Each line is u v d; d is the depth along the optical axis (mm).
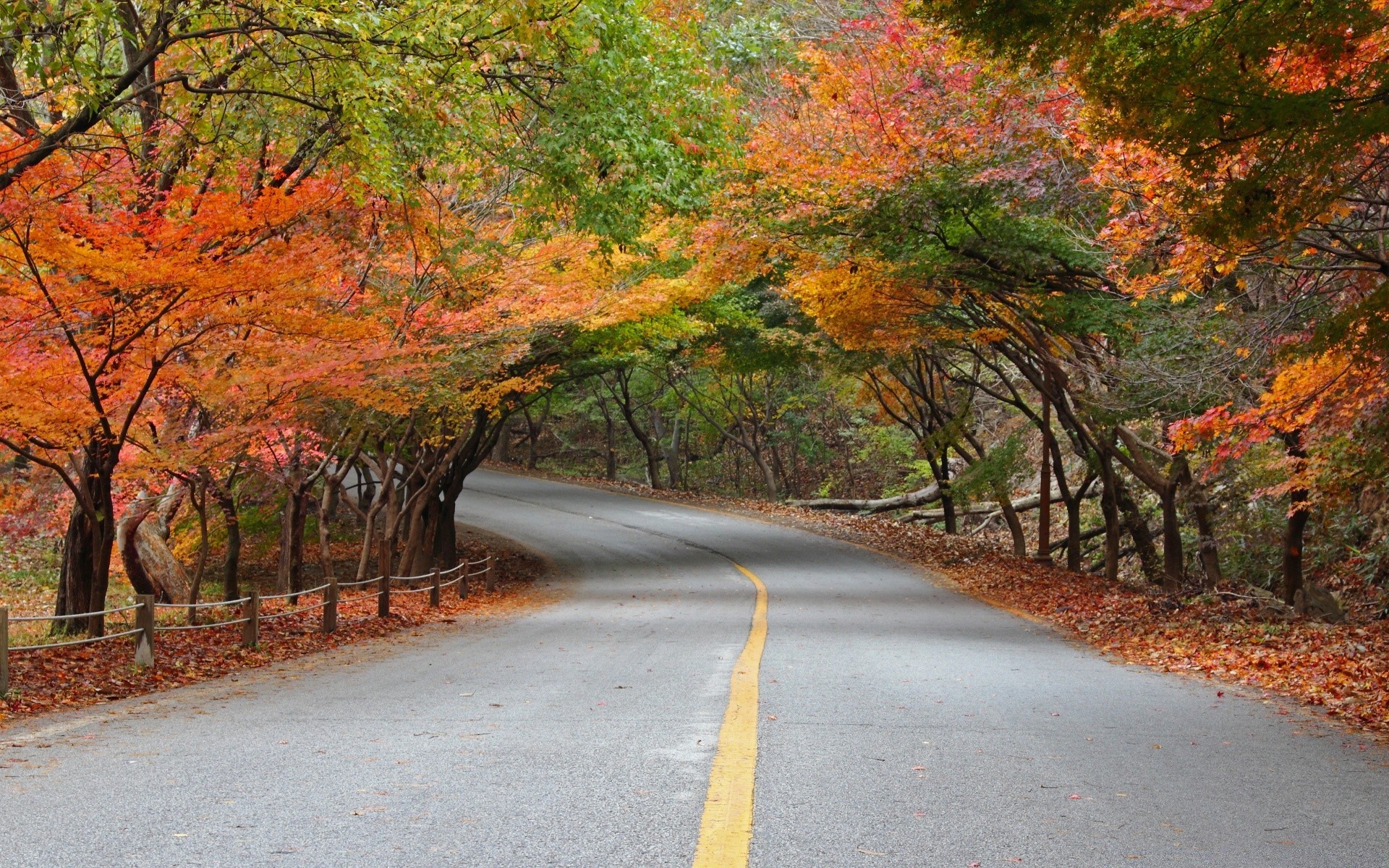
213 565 32125
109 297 10602
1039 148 14469
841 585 23828
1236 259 11078
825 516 39531
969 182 14602
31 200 9633
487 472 54156
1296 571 16969
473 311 17891
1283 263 11477
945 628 15758
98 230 10164
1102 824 4684
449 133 14102
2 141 10422
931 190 14945
